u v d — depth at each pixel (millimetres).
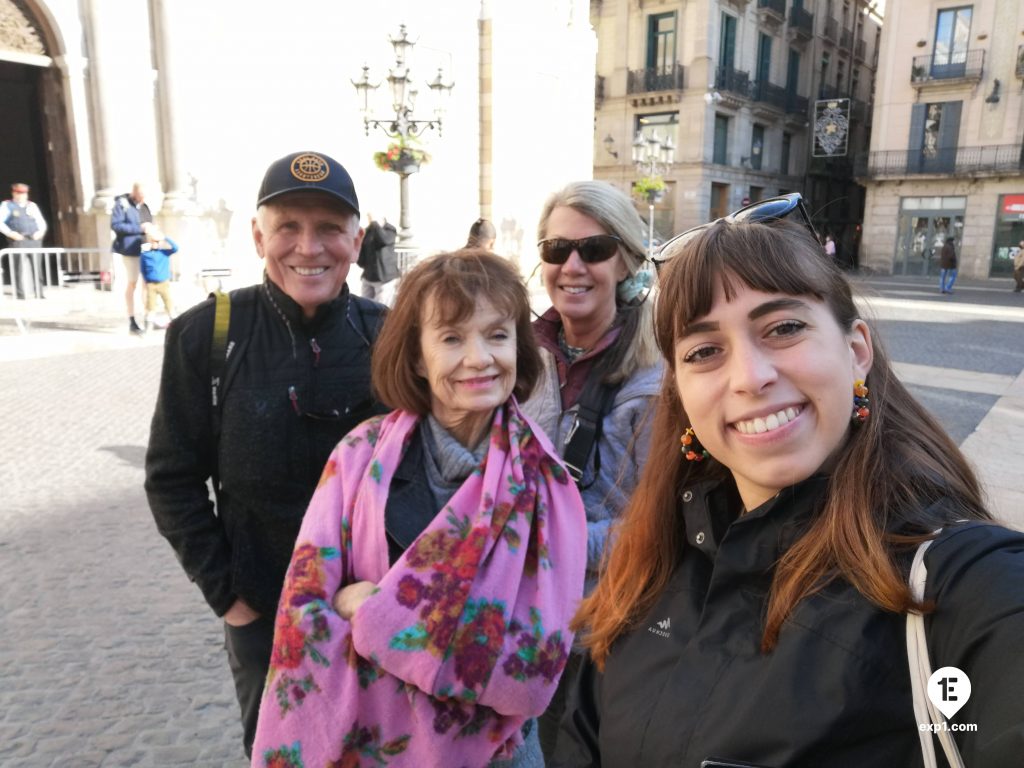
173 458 1829
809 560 886
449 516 1425
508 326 1535
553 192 2076
